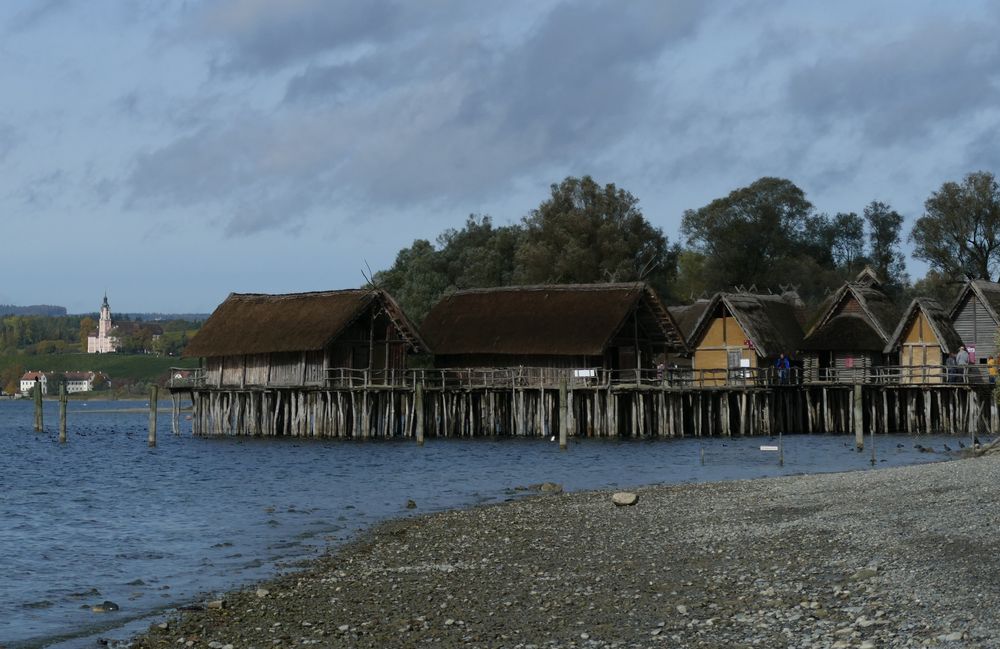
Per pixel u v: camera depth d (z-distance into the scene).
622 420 69.19
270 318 72.81
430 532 30.27
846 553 21.59
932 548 21.05
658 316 70.00
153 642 18.55
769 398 68.81
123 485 48.88
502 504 36.28
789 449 57.44
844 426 70.50
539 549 25.83
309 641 17.83
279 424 74.44
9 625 21.02
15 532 34.25
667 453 57.00
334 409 69.38
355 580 23.17
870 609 16.67
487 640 17.03
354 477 49.34
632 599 19.11
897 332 70.12
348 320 68.31
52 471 56.75
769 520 27.47
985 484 28.62
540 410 67.06
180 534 33.19
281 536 31.80
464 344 70.81
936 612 16.20
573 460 54.53
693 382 72.69
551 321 68.75
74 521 36.78
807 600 17.67
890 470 36.16
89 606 22.67
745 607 17.75
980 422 65.00
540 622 17.97
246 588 23.48
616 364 70.12
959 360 65.75
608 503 34.50
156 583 25.17
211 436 75.19
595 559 23.80
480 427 70.31
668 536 26.31
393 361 71.62
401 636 17.69
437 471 51.22
